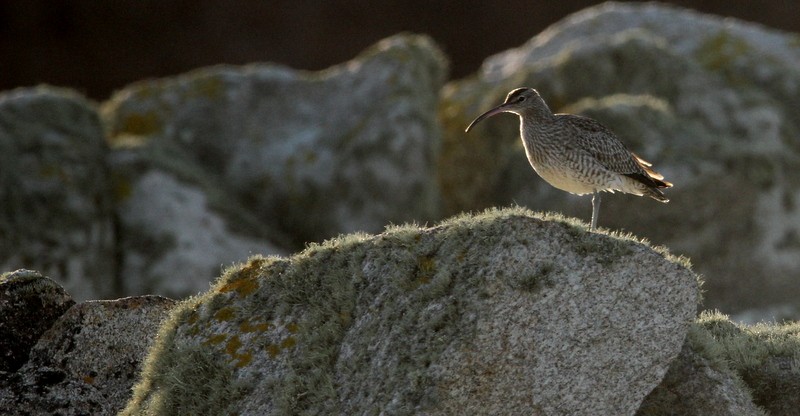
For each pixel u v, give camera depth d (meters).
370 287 7.27
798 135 23.12
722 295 19.86
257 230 20.44
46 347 8.41
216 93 22.66
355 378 6.92
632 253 6.99
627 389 6.95
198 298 7.99
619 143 10.44
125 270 19.58
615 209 19.36
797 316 18.91
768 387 7.87
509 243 6.90
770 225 20.22
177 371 7.50
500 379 6.69
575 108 20.98
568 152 10.28
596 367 6.88
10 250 18.50
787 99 24.02
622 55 23.06
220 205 20.47
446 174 22.30
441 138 22.41
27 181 19.20
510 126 22.27
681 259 7.24
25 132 19.86
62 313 8.57
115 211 20.00
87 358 8.39
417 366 6.67
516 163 21.05
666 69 23.11
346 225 20.66
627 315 6.96
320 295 7.47
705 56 25.09
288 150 21.75
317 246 7.86
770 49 26.36
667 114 21.36
